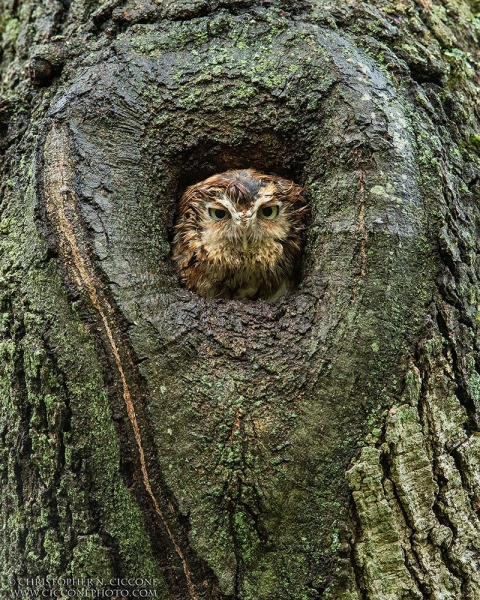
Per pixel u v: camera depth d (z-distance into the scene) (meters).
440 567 5.72
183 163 7.17
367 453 5.78
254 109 6.86
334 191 6.45
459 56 7.50
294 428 5.84
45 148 6.50
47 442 6.05
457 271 6.36
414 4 7.58
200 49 6.95
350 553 5.71
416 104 6.90
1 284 6.36
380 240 6.13
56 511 6.05
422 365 6.05
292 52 6.85
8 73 7.71
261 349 6.09
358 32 7.09
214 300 6.41
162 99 6.83
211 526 5.73
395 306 6.07
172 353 5.98
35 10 7.96
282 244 8.24
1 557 6.33
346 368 5.92
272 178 7.93
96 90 6.70
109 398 5.93
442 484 5.91
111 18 7.18
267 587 5.68
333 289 6.16
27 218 6.45
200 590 5.73
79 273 6.12
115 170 6.57
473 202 6.91
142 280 6.21
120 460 5.89
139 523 5.84
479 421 6.16
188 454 5.80
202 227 8.23
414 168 6.42
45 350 6.06
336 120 6.57
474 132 7.32
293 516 5.74
